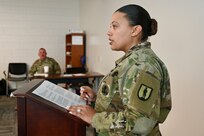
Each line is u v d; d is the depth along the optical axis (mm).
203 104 2182
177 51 2590
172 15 2678
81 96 1222
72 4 6906
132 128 875
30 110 1003
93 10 5723
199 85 2234
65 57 6922
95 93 1254
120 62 1025
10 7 6434
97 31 5492
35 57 6742
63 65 6945
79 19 6969
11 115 4434
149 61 955
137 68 927
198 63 2248
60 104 1038
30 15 6602
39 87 1146
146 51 999
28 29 6625
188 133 2387
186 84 2430
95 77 4859
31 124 1010
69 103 1086
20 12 6520
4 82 6219
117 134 913
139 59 955
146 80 902
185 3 2439
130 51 1024
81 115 975
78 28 6965
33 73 5383
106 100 1011
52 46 6848
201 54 2209
